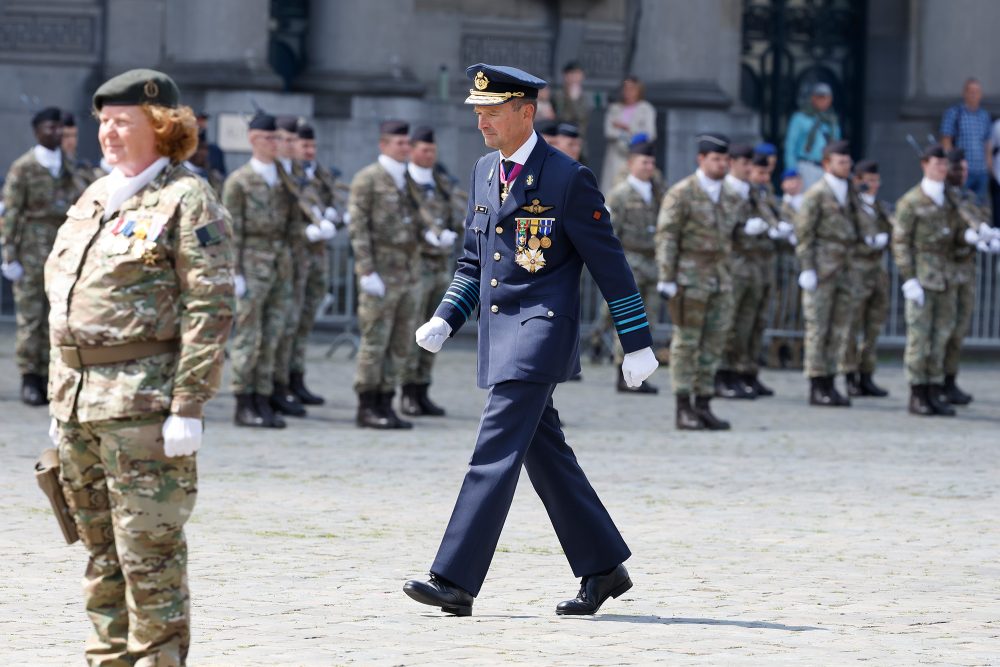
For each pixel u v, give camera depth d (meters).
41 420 50.41
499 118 25.95
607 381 67.19
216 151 71.88
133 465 19.39
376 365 51.03
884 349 81.44
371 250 50.78
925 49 106.50
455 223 56.03
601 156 90.12
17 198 53.50
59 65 93.38
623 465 44.19
